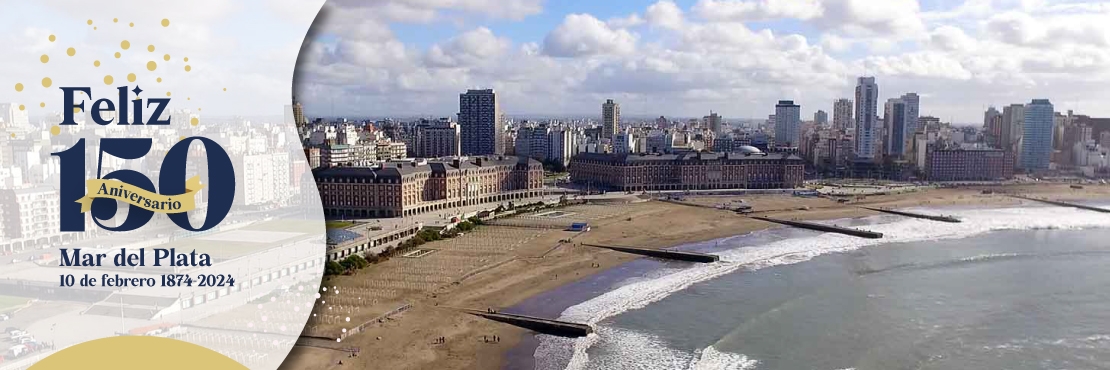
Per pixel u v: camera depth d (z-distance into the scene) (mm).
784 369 166875
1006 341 189500
